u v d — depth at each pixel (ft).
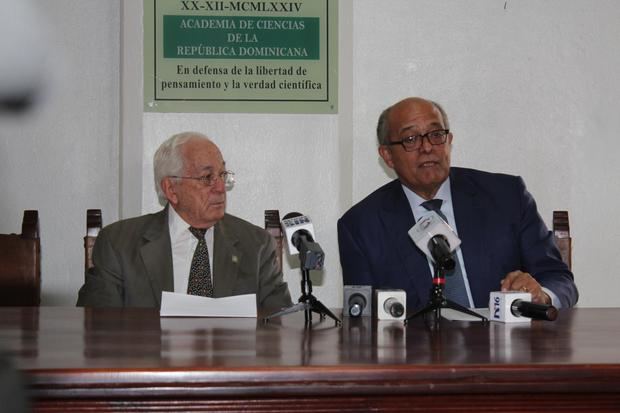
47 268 13.44
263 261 9.91
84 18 13.56
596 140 14.42
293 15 13.57
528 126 14.30
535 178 14.34
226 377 4.11
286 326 6.64
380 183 13.92
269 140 13.56
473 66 14.16
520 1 14.23
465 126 14.17
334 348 5.11
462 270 9.73
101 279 9.36
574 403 4.32
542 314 6.80
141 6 13.28
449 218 10.09
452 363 4.33
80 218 13.55
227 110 13.46
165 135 13.32
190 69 13.37
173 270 9.66
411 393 4.21
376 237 9.80
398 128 10.07
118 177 13.60
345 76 13.70
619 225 14.40
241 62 13.47
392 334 6.05
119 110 13.55
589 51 14.39
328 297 13.56
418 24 14.05
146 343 5.32
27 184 13.41
